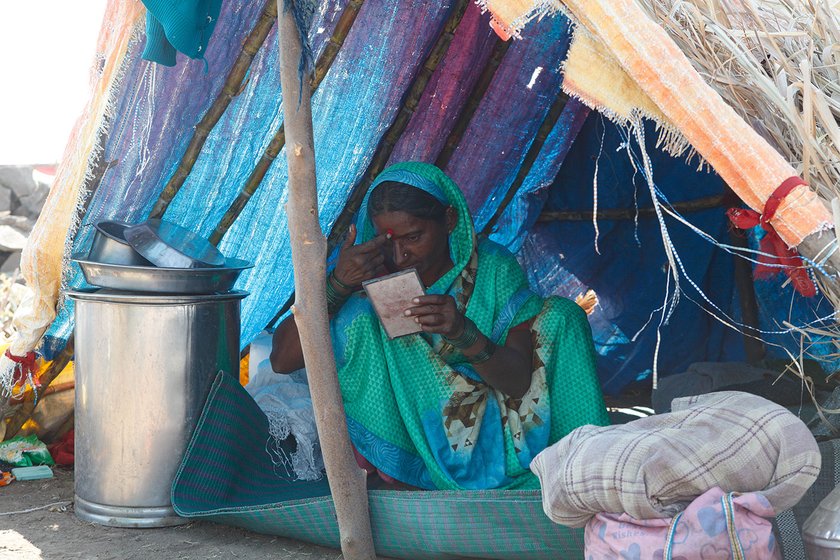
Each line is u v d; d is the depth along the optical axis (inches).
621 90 95.7
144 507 128.8
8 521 130.6
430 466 125.6
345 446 109.7
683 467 88.2
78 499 133.5
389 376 131.5
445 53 154.5
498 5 95.0
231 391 133.7
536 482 123.9
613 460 89.4
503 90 166.6
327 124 150.9
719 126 93.0
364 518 112.6
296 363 136.6
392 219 124.6
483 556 110.7
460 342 119.6
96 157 126.9
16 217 345.1
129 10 115.5
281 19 98.6
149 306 126.9
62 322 149.1
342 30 138.6
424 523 110.8
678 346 199.2
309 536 120.0
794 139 101.0
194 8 100.0
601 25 93.4
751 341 187.0
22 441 156.8
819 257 92.4
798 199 92.4
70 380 161.5
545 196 192.9
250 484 136.1
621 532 89.0
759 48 105.8
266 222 151.2
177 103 129.3
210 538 124.9
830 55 106.1
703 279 195.0
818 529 89.9
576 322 131.9
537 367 129.3
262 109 136.2
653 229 194.5
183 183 140.5
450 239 133.0
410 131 164.4
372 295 119.0
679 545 85.4
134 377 127.4
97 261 128.3
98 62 122.3
